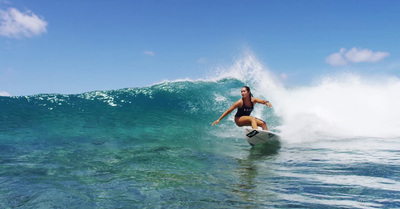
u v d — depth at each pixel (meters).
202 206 2.50
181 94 11.17
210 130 8.05
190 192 2.91
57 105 9.33
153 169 3.96
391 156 4.92
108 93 10.77
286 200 2.67
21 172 3.65
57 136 6.53
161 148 5.70
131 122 8.41
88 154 4.95
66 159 4.50
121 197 2.74
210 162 4.52
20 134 6.49
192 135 7.37
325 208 2.45
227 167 4.16
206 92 11.52
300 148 5.80
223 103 10.61
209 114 9.69
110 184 3.18
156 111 9.62
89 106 9.52
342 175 3.64
